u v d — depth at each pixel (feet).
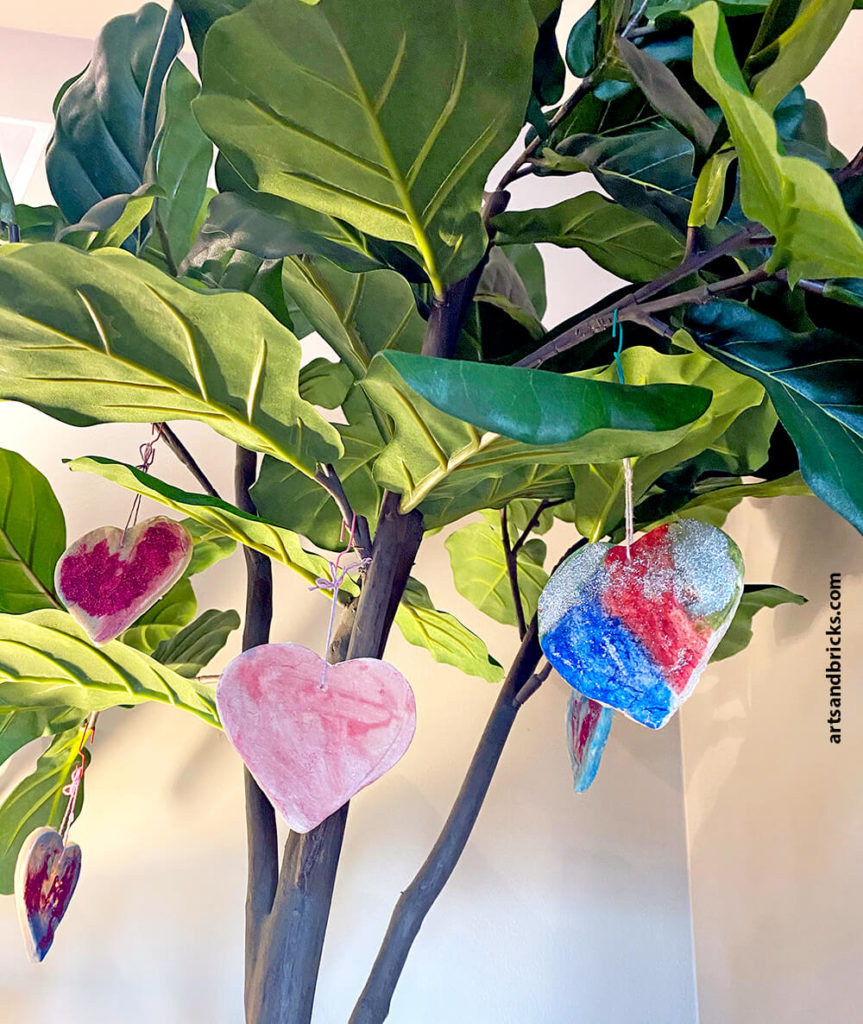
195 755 3.41
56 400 1.61
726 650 2.75
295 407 1.60
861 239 1.11
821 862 2.48
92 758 3.34
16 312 1.39
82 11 4.51
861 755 2.33
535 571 3.30
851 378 1.51
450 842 2.10
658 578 1.49
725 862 3.14
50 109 4.37
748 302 1.95
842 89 2.84
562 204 2.05
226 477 3.84
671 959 3.36
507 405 1.09
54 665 1.92
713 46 1.07
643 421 1.15
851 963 2.27
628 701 1.48
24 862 2.27
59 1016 3.02
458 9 1.30
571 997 3.28
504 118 1.45
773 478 2.19
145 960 3.12
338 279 2.31
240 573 3.71
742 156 1.19
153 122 2.06
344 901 3.31
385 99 1.41
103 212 1.66
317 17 1.30
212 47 1.35
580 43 2.29
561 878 3.43
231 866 3.28
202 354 1.50
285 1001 1.65
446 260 1.69
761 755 2.94
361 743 1.53
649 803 3.59
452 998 3.22
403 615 2.93
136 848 3.26
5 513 2.39
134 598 1.94
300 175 1.56
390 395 1.36
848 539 2.52
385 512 1.82
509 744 3.60
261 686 1.53
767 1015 2.69
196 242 2.13
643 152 2.09
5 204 2.06
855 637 2.43
